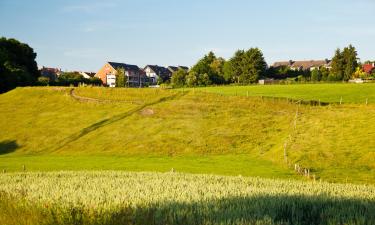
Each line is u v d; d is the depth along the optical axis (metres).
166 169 45.16
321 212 9.34
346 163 42.69
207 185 15.12
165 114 77.44
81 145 65.75
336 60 145.38
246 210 9.28
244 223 8.30
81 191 13.44
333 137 52.09
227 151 58.31
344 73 143.62
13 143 68.94
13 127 77.25
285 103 78.69
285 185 15.55
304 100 79.19
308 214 9.12
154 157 57.06
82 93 97.31
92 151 62.56
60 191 13.27
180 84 144.75
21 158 57.53
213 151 58.72
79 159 55.59
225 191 12.79
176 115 76.50
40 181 18.14
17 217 10.95
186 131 68.12
